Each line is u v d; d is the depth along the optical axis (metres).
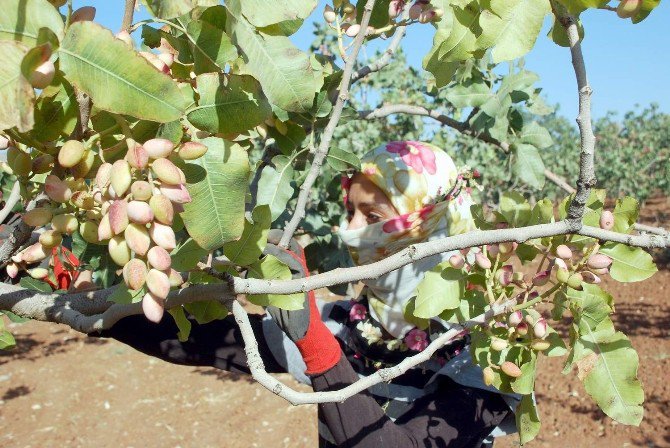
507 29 0.81
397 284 1.83
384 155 1.90
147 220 0.75
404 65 7.29
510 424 1.80
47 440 6.80
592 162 0.90
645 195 19.59
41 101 0.78
